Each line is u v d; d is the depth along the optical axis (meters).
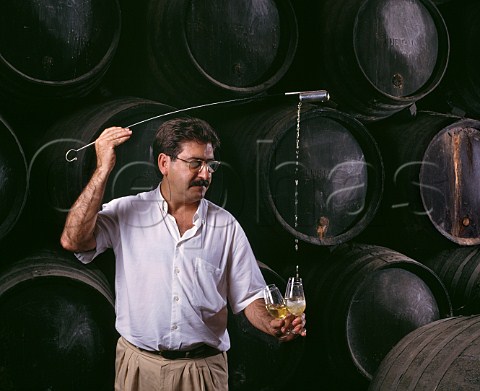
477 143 4.77
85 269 3.55
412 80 4.55
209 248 2.53
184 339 2.47
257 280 2.66
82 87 3.63
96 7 3.62
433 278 4.51
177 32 3.80
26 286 3.21
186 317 2.47
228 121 4.43
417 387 2.80
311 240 4.11
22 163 3.29
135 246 2.50
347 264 4.33
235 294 2.63
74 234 2.41
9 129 3.24
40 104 3.61
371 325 4.33
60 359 3.35
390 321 4.39
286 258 4.43
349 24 4.25
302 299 2.59
